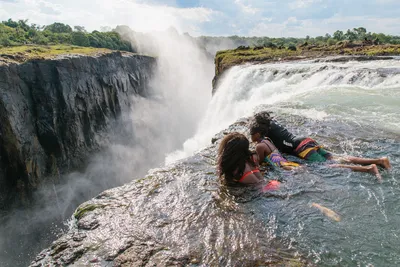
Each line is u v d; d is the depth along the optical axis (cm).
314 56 2928
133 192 446
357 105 964
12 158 3431
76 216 394
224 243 326
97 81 5384
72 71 4491
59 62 4197
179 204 409
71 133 4441
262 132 554
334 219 371
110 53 6122
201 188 453
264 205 404
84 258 308
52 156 4103
